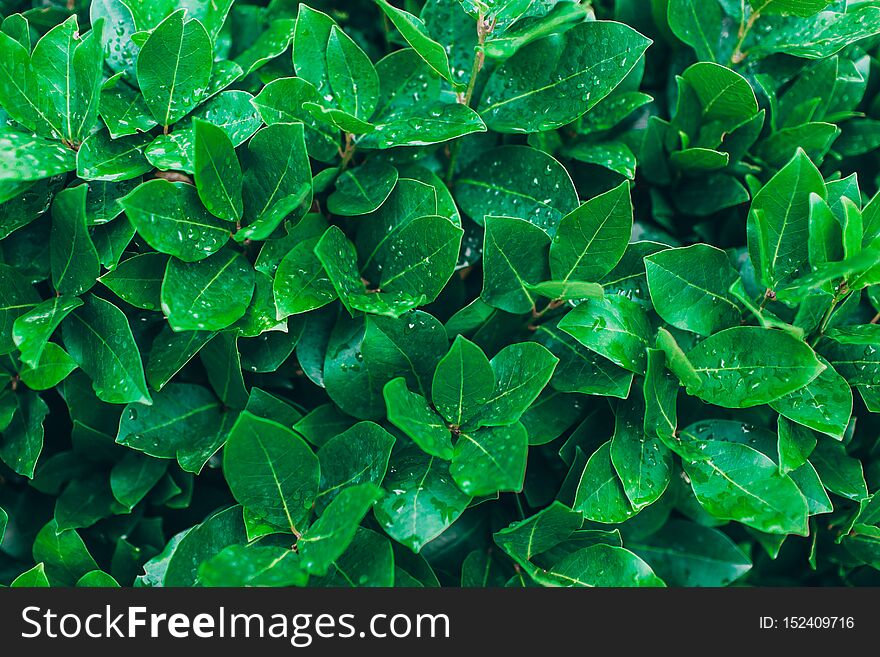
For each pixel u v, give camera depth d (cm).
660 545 71
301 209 66
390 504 64
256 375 69
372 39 74
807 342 67
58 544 67
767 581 74
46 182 66
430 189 65
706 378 65
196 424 67
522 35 66
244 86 68
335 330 66
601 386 66
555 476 70
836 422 64
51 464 69
